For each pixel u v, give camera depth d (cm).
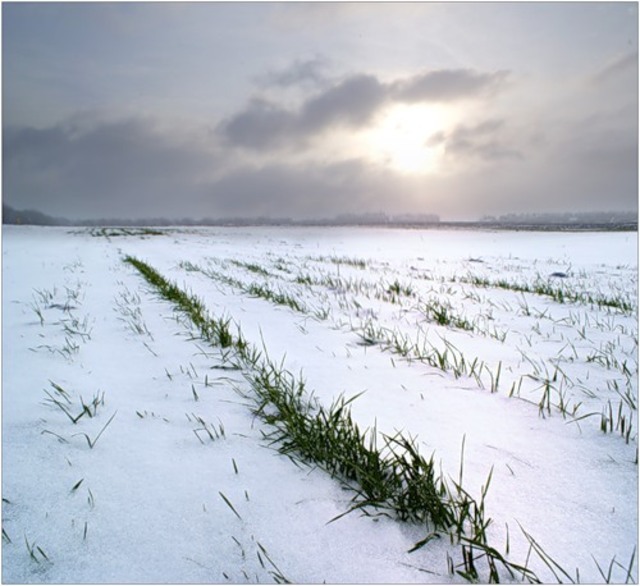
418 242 2478
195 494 136
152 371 253
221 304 482
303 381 237
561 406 193
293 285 679
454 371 248
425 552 112
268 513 127
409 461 152
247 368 260
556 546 113
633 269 1081
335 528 121
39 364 266
